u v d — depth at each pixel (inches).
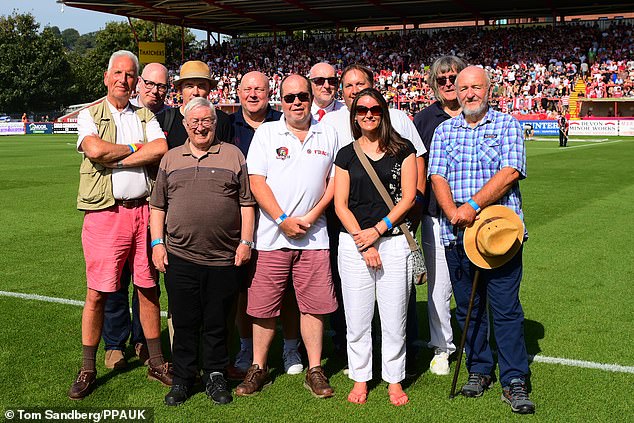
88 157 176.9
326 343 224.5
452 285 183.8
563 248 359.3
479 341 181.9
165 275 178.2
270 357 210.5
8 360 202.1
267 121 208.2
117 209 181.5
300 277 181.2
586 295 271.4
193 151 176.2
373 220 172.7
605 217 455.8
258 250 181.6
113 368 200.7
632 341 217.2
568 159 922.1
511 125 171.3
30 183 681.6
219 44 2274.9
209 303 177.3
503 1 1736.0
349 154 174.1
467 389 177.3
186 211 172.1
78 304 261.4
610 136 1534.2
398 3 1774.1
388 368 175.0
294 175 178.2
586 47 1755.7
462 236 176.7
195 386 186.4
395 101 1798.7
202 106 172.6
